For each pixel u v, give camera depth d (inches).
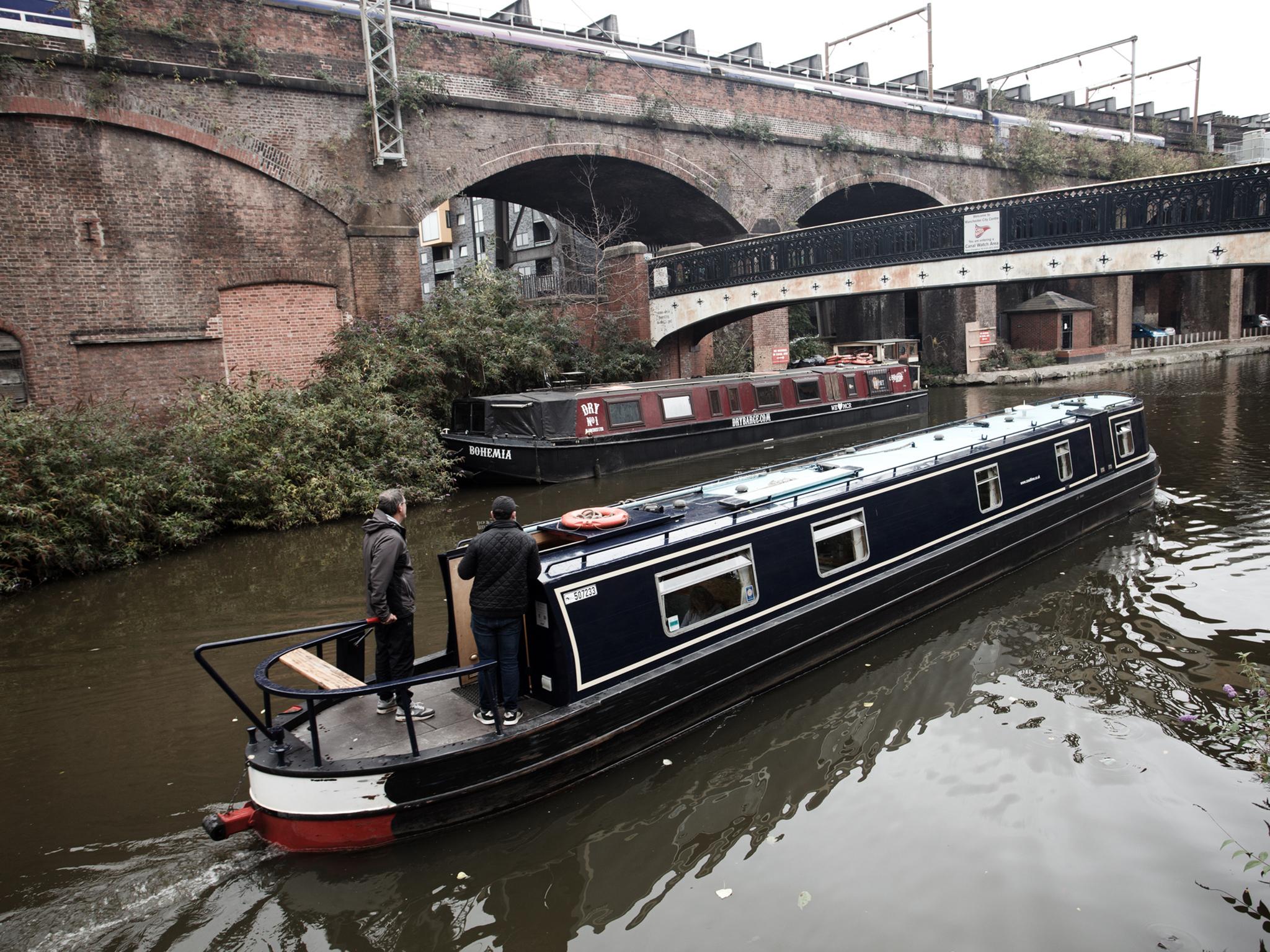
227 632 345.1
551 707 224.5
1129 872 185.2
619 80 875.4
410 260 730.2
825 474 333.1
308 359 685.3
